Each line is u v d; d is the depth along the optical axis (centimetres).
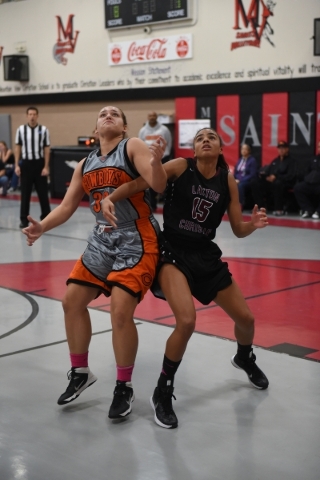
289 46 1358
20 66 1869
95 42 1706
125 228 362
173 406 376
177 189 367
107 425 351
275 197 1317
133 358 359
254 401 384
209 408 373
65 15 1761
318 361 455
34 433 340
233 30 1439
